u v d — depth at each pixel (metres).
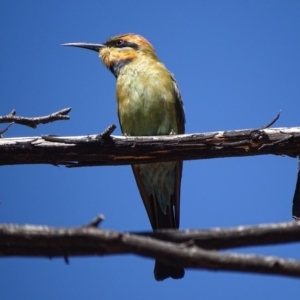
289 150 10.63
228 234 6.26
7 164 11.02
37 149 10.82
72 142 10.73
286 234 6.18
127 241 5.95
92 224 6.03
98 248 6.20
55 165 11.08
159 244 5.92
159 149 10.84
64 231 6.04
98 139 10.77
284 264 5.62
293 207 11.27
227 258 5.76
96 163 11.05
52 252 6.48
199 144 10.77
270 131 10.61
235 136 10.69
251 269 5.71
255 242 6.25
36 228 6.10
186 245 6.12
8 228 6.11
